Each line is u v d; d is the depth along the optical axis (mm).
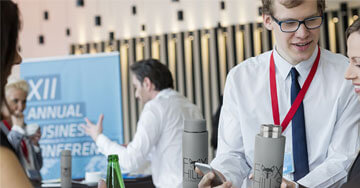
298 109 1794
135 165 2898
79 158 3402
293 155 1780
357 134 1771
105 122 3439
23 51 9234
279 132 1128
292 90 1806
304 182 1646
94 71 3455
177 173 2908
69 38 9039
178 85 8695
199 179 1333
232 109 1890
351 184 1212
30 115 3453
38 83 3469
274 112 1815
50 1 8656
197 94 8562
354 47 1381
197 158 1328
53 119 3439
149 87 3119
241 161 1824
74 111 3439
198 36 8508
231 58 8273
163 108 2936
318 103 1794
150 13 8180
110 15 8438
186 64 8633
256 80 1871
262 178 1138
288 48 1630
